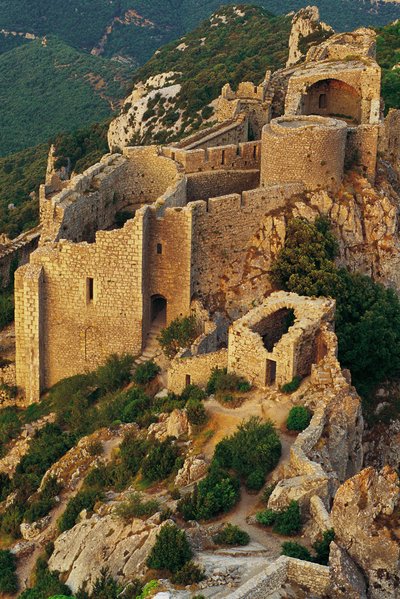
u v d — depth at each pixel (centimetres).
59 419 7231
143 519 4997
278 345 5859
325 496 4725
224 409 5803
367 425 7081
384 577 4125
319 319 6084
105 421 6694
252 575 4188
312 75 9425
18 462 6825
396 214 8269
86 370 7600
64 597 4772
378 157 8844
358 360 7044
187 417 5775
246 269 7631
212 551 4475
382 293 7512
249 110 9950
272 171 7912
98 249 7294
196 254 7475
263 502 4884
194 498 4900
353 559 4197
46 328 7556
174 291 7500
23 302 7444
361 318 7169
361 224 8056
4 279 8881
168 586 4178
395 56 12719
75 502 5647
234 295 7569
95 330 7494
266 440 5269
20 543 5731
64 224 7512
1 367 7719
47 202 7744
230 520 4794
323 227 7762
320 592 4056
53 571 5153
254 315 6191
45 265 7412
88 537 5134
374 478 4266
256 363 5947
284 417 5641
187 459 5431
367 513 4203
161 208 7412
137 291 7356
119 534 4984
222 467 5222
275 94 10325
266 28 19175
